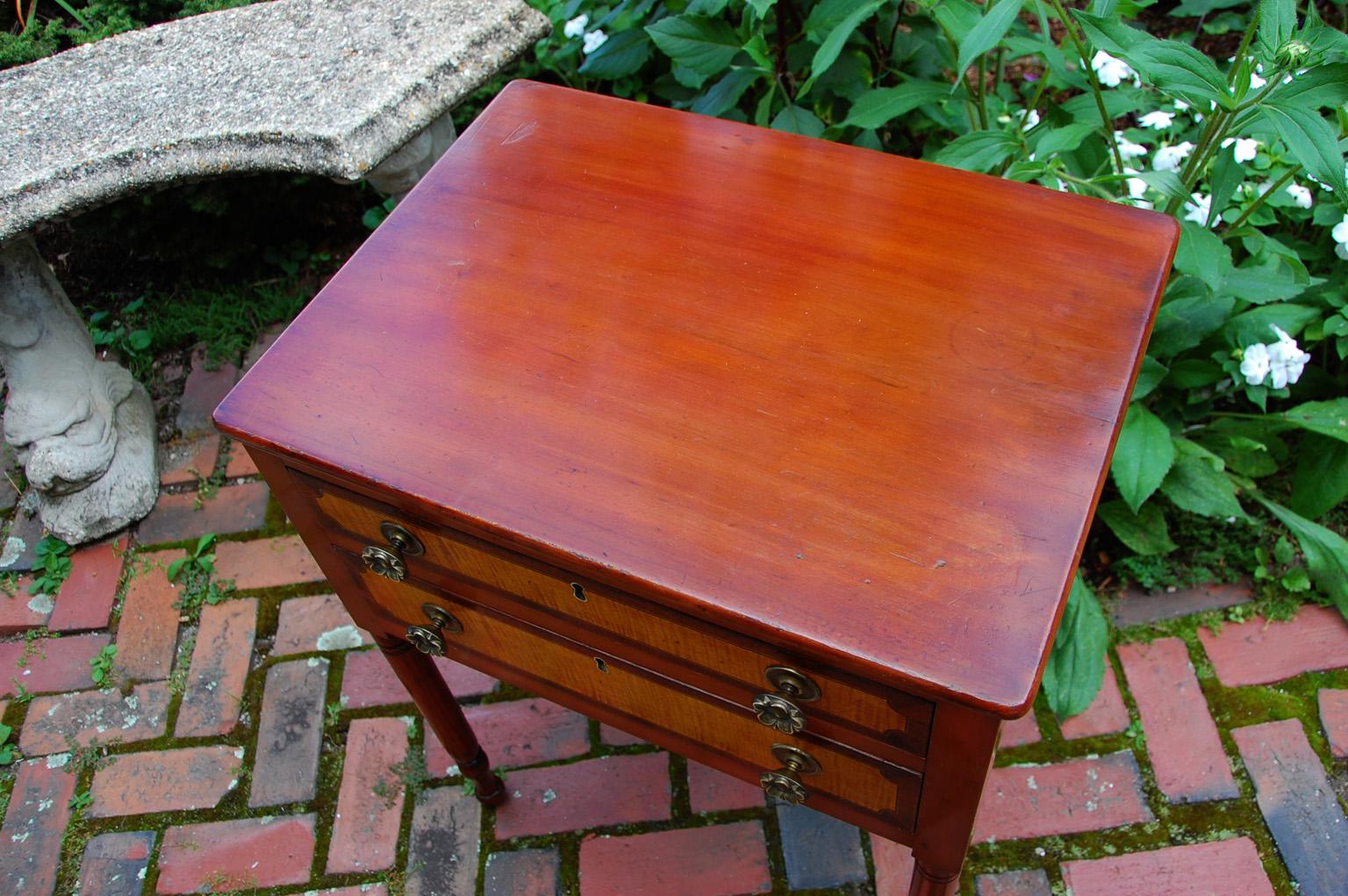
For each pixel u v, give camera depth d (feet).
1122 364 3.28
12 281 6.23
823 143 4.17
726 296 3.62
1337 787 5.10
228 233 7.66
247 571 6.42
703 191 4.01
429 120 5.65
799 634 2.76
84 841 5.48
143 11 7.47
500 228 3.94
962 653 2.68
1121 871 4.96
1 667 6.17
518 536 3.04
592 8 7.25
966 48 4.53
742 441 3.19
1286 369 5.44
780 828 5.24
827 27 6.09
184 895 5.28
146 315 7.77
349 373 3.49
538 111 4.45
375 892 5.23
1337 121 5.22
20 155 5.43
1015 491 2.99
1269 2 4.09
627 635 3.32
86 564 6.56
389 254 3.88
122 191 5.48
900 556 2.88
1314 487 5.85
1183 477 5.70
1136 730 5.37
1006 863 5.04
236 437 3.41
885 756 3.11
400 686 5.89
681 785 5.43
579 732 5.66
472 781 5.52
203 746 5.77
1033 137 5.72
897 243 3.74
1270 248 5.30
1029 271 3.59
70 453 6.38
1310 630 5.61
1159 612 5.76
